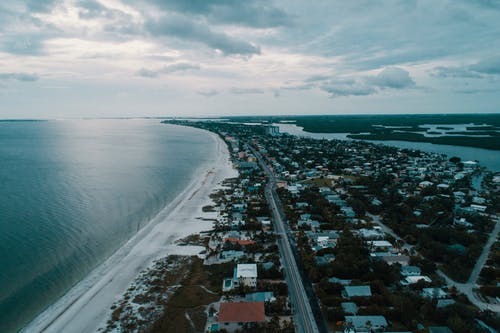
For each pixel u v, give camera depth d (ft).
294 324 226.17
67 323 231.71
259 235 373.81
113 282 284.82
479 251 338.95
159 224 424.87
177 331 220.43
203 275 295.48
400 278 286.66
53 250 342.03
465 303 252.01
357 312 233.96
